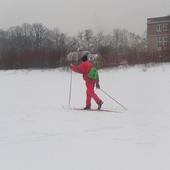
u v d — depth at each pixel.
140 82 20.83
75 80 24.42
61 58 33.75
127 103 13.42
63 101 14.55
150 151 6.63
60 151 6.66
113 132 8.25
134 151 6.64
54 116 10.54
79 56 32.25
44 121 9.70
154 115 10.59
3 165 5.81
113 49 34.41
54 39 68.25
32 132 8.24
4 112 11.49
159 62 30.19
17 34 86.62
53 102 14.26
